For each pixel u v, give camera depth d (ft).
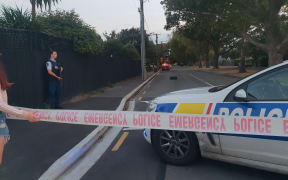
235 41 132.77
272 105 10.60
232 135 11.75
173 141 13.85
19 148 16.55
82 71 40.16
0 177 12.75
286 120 10.08
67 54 34.37
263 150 11.05
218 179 12.50
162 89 53.31
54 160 14.66
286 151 10.50
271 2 54.85
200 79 82.17
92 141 18.02
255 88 11.38
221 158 12.48
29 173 13.16
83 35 37.04
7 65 22.61
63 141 17.83
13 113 8.96
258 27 67.46
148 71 162.50
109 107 30.40
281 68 11.10
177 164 13.98
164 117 11.90
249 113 10.98
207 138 12.60
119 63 71.26
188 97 13.07
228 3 57.77
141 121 12.16
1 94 9.20
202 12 64.39
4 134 9.68
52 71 27.02
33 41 26.66
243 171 13.25
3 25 26.68
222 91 12.10
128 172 13.60
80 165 14.65
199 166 13.94
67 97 34.42
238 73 104.94
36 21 29.22
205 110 12.09
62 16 37.42
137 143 18.08
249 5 56.54
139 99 39.29
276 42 59.21
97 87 48.52
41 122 22.88
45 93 28.96
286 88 10.73
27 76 25.44
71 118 12.46
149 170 13.74
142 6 81.00
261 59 146.61
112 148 17.24
